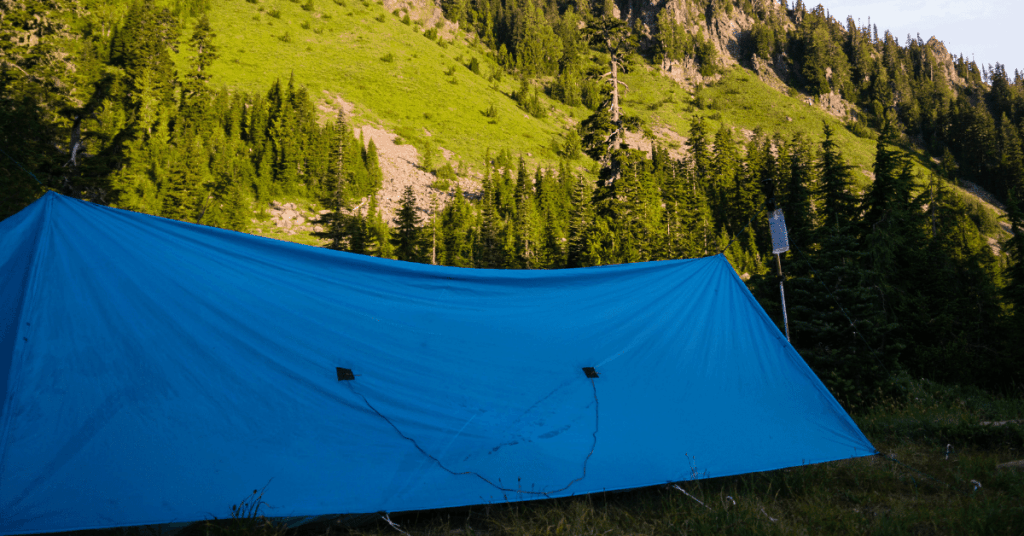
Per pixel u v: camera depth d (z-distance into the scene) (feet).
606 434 18.97
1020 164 522.88
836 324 39.83
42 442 13.37
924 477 20.17
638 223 114.62
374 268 20.89
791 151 319.68
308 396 16.69
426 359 19.07
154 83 267.39
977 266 71.10
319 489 14.94
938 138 644.69
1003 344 54.60
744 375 22.67
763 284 53.57
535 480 16.87
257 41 450.71
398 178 308.60
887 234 62.75
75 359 14.64
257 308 17.75
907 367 52.26
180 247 17.88
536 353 20.84
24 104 84.53
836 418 22.35
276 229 220.64
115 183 102.17
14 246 15.79
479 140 407.03
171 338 16.01
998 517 14.97
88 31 226.79
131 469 13.74
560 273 24.06
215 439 14.97
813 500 17.81
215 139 263.29
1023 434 23.75
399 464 16.21
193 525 13.94
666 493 18.60
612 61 111.96
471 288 22.16
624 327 22.95
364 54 498.69
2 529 12.19
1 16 107.14
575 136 435.94
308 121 298.15
